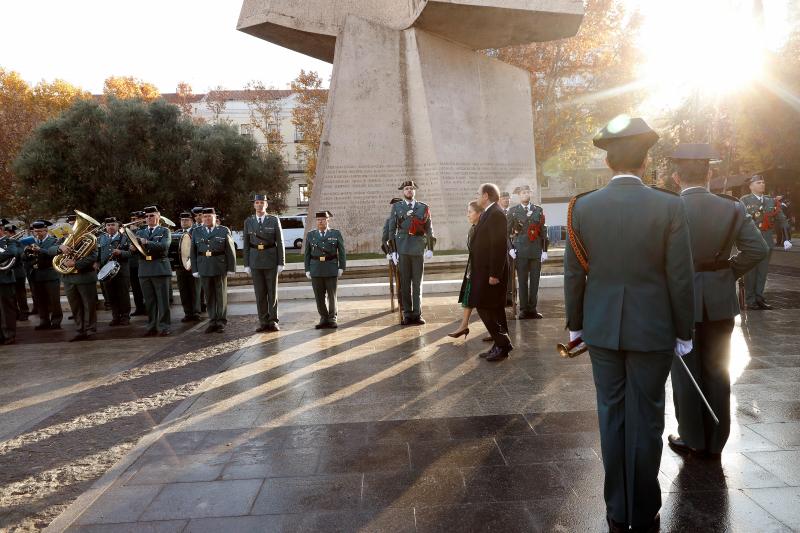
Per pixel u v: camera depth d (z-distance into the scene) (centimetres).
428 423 425
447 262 1397
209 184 2631
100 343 825
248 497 317
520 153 1694
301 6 1584
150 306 869
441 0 1403
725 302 335
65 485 348
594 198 274
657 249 259
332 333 802
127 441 420
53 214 2473
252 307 1119
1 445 423
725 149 2988
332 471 347
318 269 824
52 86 3681
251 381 566
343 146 1537
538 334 739
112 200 2431
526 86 1733
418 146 1547
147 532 284
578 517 283
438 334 763
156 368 647
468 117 1606
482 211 659
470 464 349
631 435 263
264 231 833
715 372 341
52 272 1002
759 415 415
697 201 345
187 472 355
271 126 5062
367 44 1554
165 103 2630
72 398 545
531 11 1453
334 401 489
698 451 348
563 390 495
